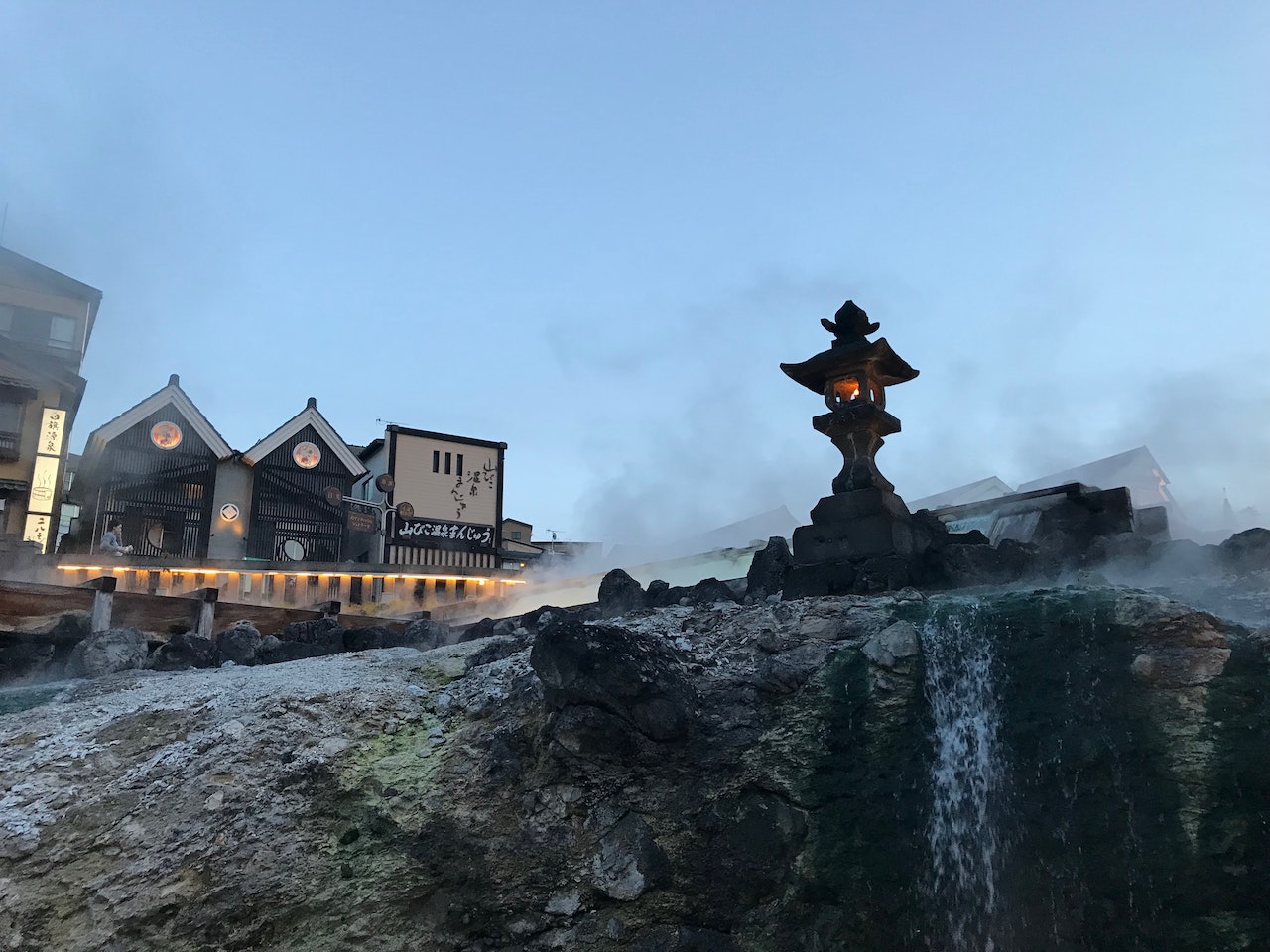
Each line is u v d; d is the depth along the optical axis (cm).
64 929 692
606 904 731
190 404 3014
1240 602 846
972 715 752
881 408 1111
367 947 711
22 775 834
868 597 971
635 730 802
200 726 905
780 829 741
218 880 730
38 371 2606
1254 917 577
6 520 2503
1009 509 1306
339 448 3238
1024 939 646
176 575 2112
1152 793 640
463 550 3291
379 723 922
